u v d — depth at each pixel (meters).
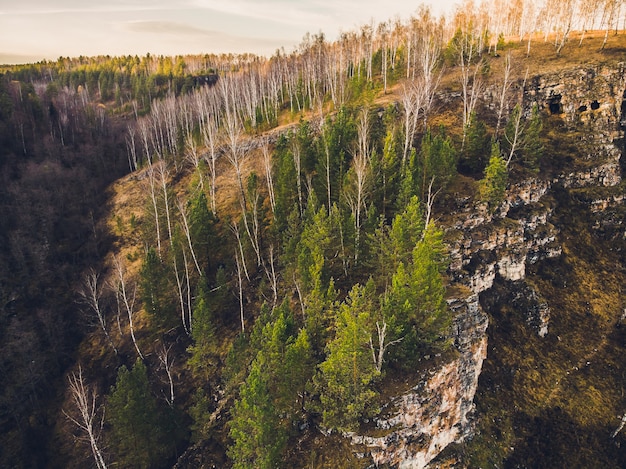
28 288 57.47
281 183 51.06
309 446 32.12
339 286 43.00
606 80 58.16
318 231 41.28
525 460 36.25
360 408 30.02
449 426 36.00
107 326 53.34
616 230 50.72
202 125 88.69
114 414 35.09
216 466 35.69
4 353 48.75
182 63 168.62
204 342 41.91
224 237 52.19
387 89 78.56
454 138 59.16
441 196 49.06
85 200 76.50
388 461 31.27
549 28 80.50
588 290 46.94
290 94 90.25
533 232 49.47
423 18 96.06
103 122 104.81
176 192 73.88
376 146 54.84
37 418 44.50
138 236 65.56
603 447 36.31
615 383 40.12
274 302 44.50
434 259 36.50
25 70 160.25
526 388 40.66
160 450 35.91
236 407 31.78
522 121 61.78
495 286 46.94
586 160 55.25
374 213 43.09
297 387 32.56
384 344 33.44
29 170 76.00
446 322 33.66
